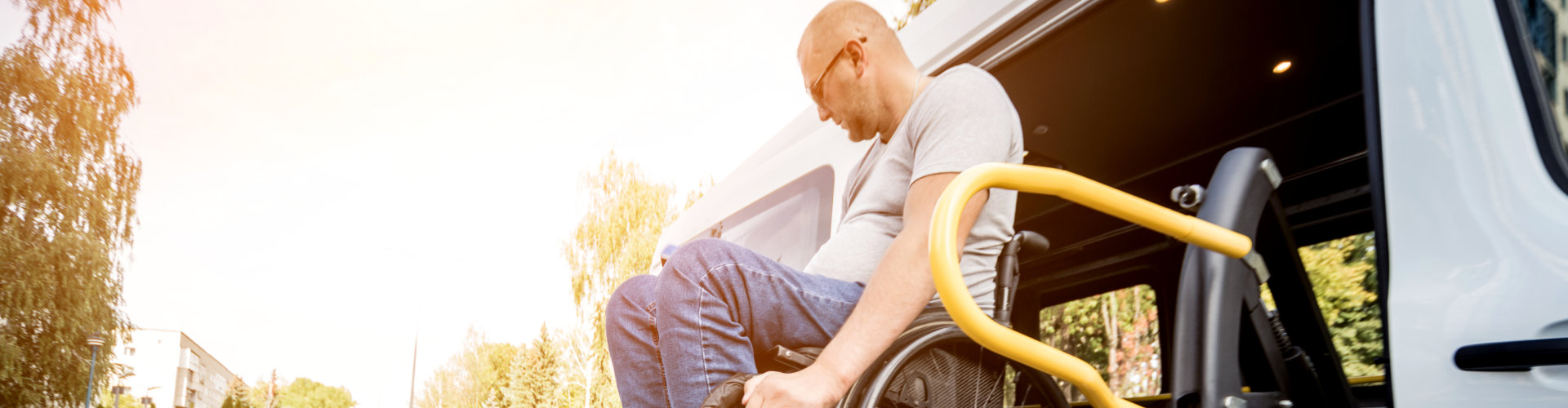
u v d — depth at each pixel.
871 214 1.80
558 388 33.19
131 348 24.11
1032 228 4.36
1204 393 1.38
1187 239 1.28
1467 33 1.29
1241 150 1.64
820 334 1.63
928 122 1.69
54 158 22.91
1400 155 1.32
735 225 4.41
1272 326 1.67
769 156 4.30
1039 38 2.73
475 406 45.41
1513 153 1.20
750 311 1.59
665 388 1.64
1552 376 1.08
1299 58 3.25
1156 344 3.94
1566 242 1.10
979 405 1.73
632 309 1.71
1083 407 3.88
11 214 21.72
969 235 1.72
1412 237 1.28
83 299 22.45
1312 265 3.68
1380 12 1.41
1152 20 2.93
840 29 1.91
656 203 26.98
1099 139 3.93
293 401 106.38
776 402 1.40
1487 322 1.14
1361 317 3.46
